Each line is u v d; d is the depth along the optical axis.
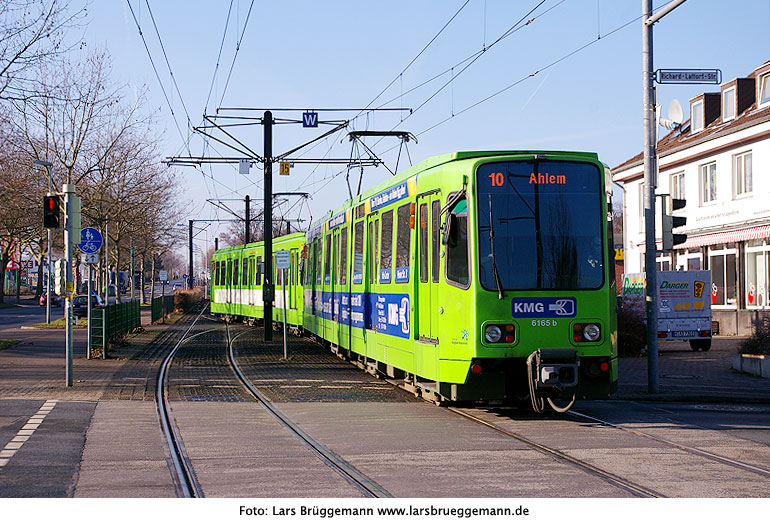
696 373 19.06
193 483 8.08
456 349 11.66
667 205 15.74
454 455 9.47
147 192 44.81
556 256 11.55
